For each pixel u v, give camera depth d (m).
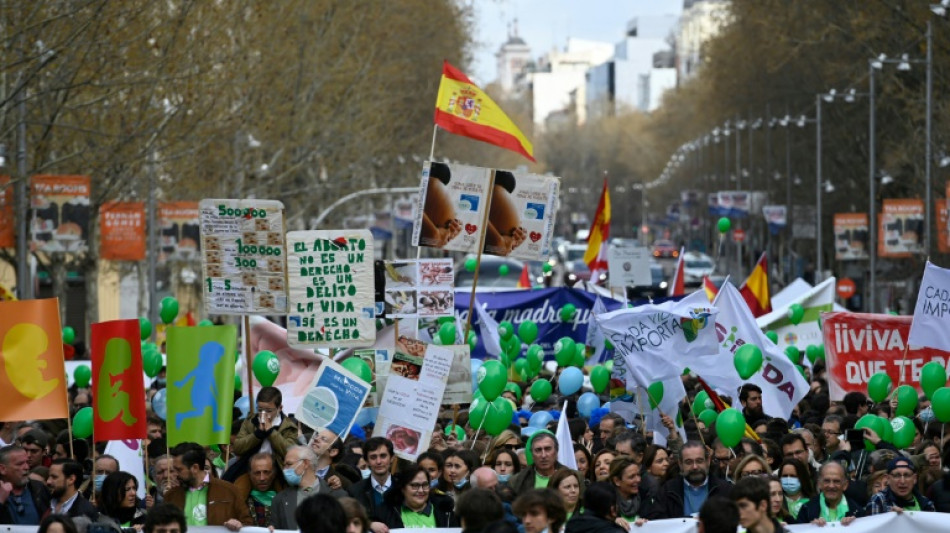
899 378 42.09
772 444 31.86
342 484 29.94
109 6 68.12
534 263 125.56
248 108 87.88
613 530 23.88
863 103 141.25
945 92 113.75
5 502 28.09
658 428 36.41
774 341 50.53
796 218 166.88
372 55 115.88
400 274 36.97
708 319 35.22
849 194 156.75
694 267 172.12
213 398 29.64
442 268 37.06
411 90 150.88
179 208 87.31
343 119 110.94
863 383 42.09
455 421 37.28
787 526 27.75
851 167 150.38
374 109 120.25
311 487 28.11
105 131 74.06
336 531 21.47
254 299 34.31
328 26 112.06
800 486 29.88
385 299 36.94
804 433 33.47
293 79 103.62
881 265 131.38
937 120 110.56
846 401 40.44
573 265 152.62
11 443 33.50
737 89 184.75
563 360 44.56
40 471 29.33
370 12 121.69
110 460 29.47
